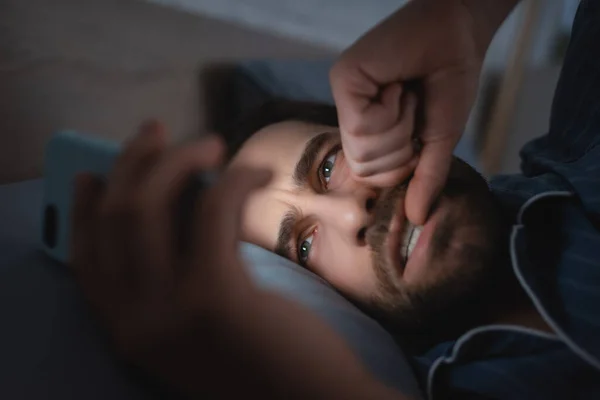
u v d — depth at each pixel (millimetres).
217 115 931
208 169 455
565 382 572
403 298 619
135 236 421
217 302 425
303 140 697
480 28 583
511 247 614
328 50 1181
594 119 733
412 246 623
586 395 568
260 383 444
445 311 619
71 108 770
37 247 624
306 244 680
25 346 527
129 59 821
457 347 599
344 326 570
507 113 1528
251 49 998
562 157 767
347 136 563
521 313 617
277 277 595
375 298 634
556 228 653
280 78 937
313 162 680
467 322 628
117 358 516
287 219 675
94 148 582
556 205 666
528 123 1560
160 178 435
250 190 449
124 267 426
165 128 462
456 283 609
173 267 426
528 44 1466
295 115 775
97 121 795
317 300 585
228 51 948
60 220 600
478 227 618
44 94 745
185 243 438
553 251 638
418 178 598
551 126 819
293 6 1085
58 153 603
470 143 1342
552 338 581
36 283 581
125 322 422
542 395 574
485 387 588
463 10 568
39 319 549
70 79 766
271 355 446
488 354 599
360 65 549
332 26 1186
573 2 1547
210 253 431
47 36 741
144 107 841
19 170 732
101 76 795
